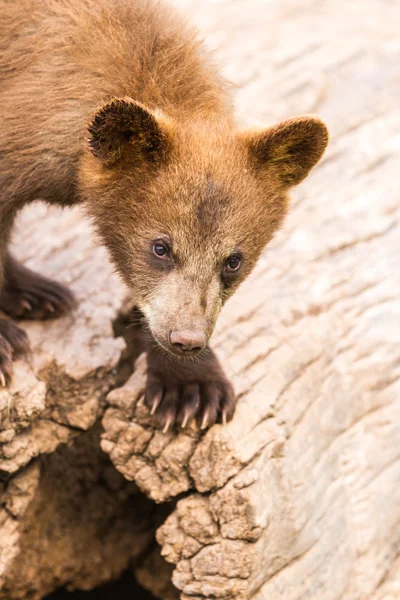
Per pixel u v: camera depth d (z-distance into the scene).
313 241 13.97
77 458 12.22
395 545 12.15
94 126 9.32
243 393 10.74
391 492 12.32
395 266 13.96
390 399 12.86
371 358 12.98
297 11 19.28
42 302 11.38
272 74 16.95
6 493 10.61
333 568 11.20
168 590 12.64
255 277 12.97
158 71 10.11
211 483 10.16
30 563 12.17
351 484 12.05
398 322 13.34
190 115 10.02
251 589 10.24
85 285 12.05
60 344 11.01
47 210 12.53
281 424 10.70
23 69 10.23
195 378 10.37
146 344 10.41
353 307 13.28
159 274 9.65
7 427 10.06
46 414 10.78
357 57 17.67
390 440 12.62
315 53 17.64
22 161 9.97
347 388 12.55
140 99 9.99
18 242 12.84
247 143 9.88
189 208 9.41
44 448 10.78
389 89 16.97
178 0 19.16
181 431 10.34
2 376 9.95
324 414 11.77
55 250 12.75
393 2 20.28
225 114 10.44
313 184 15.05
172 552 10.37
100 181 9.84
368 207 14.75
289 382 11.27
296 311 12.41
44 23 10.28
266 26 18.50
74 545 12.41
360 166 15.41
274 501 10.30
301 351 11.73
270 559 10.37
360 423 12.56
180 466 10.29
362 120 16.23
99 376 10.84
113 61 10.04
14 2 10.46
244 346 11.42
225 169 9.52
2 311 11.55
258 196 9.85
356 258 13.92
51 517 12.25
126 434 10.50
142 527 12.62
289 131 9.80
